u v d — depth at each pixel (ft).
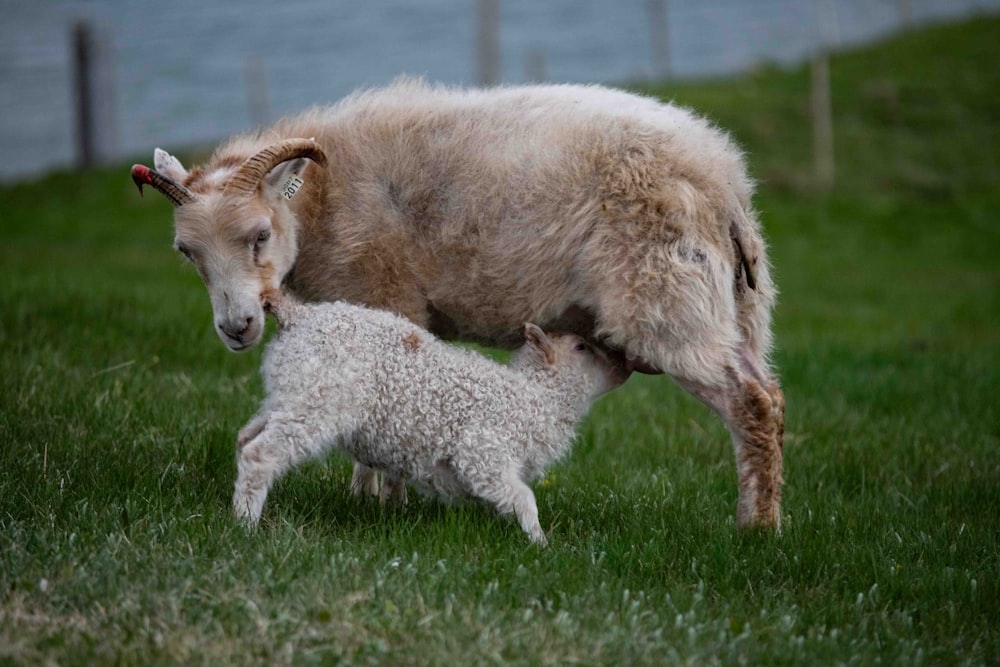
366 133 30.81
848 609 24.45
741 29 226.79
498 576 24.56
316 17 278.87
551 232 28.76
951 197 112.16
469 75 204.33
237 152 30.83
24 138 168.25
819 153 116.57
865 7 234.79
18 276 63.16
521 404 27.84
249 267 28.58
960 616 24.57
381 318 27.35
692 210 28.07
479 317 30.48
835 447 38.55
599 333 28.60
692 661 20.97
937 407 45.47
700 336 28.17
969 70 140.15
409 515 29.22
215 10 291.79
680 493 32.45
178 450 31.35
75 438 31.32
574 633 21.70
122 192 113.29
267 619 21.22
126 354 43.01
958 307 81.15
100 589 21.67
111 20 278.26
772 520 28.89
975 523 31.35
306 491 29.81
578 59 214.07
